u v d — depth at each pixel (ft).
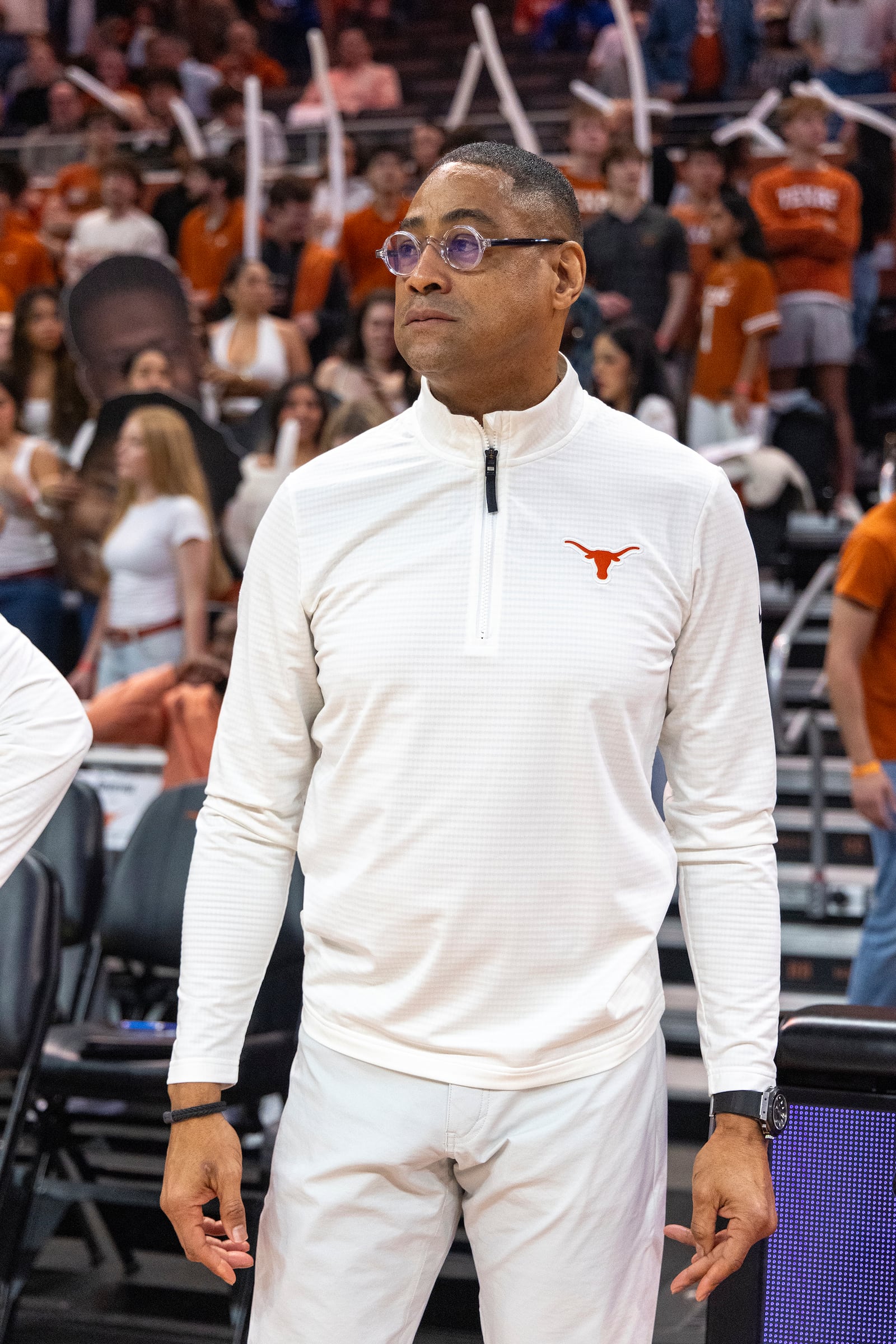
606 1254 5.59
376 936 5.67
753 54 32.19
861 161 25.99
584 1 41.73
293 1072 6.06
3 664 6.61
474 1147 5.59
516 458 5.82
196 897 5.98
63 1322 10.55
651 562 5.78
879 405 27.50
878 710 11.88
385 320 21.26
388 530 5.83
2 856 6.47
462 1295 10.96
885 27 30.60
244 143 28.99
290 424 19.70
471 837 5.52
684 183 28.58
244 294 23.00
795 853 17.62
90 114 29.99
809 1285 6.43
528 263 5.75
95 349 21.26
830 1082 6.46
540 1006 5.61
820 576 19.58
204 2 41.83
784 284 23.97
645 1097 5.75
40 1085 10.40
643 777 5.78
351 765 5.74
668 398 18.88
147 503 17.79
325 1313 5.65
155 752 15.17
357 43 36.32
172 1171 5.73
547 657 5.57
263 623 6.01
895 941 11.68
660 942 16.20
